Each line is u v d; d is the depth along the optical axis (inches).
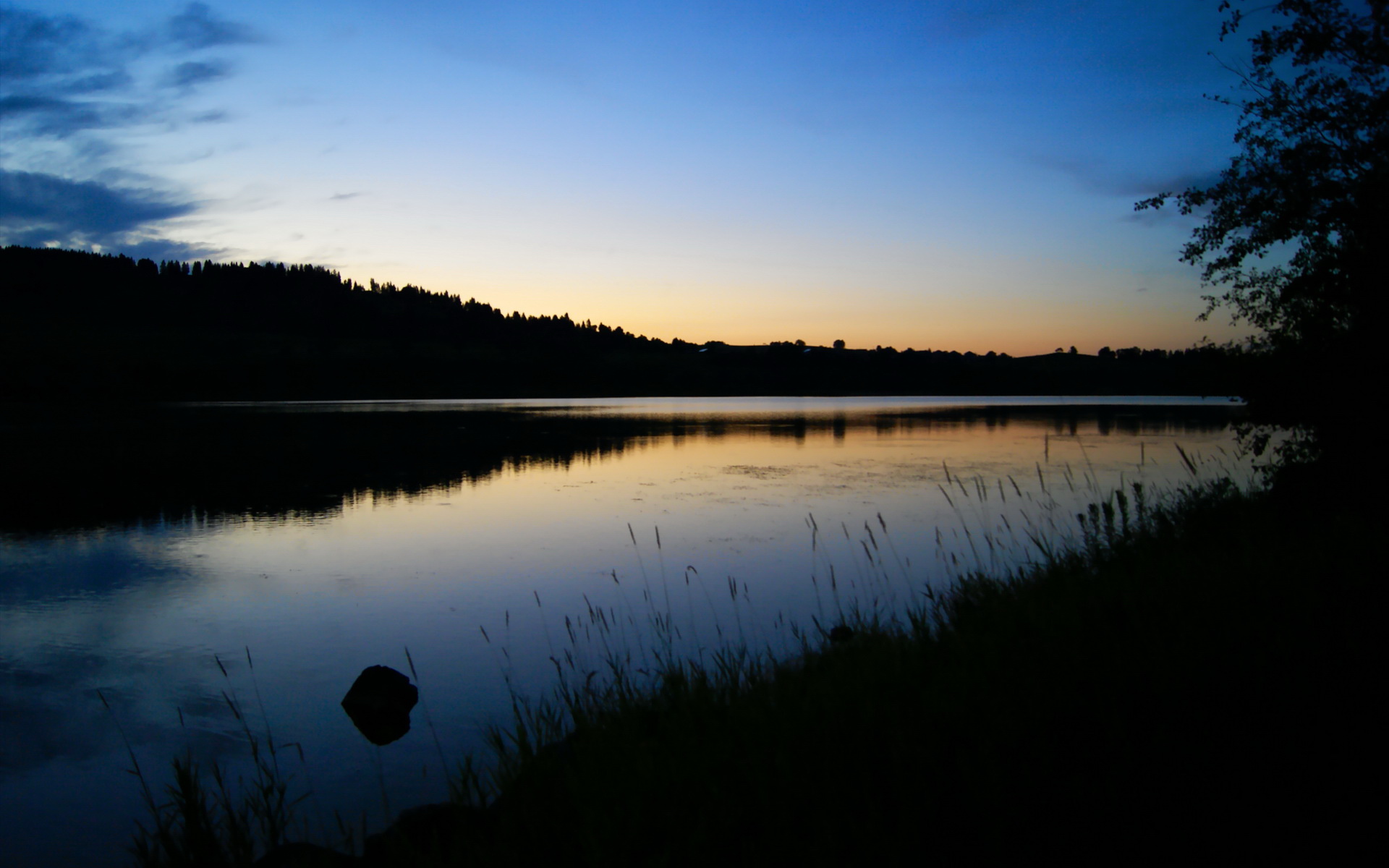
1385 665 136.4
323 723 232.5
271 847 152.3
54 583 394.0
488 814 138.2
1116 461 791.1
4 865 161.9
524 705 235.3
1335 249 331.3
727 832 110.3
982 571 283.3
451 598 360.2
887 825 106.8
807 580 366.0
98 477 778.2
